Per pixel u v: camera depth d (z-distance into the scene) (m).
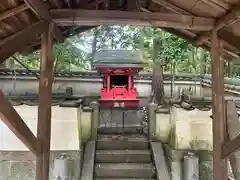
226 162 3.49
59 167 4.77
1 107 2.50
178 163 5.38
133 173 5.46
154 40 7.76
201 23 3.64
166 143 6.16
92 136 6.21
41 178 3.26
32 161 5.04
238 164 3.96
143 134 6.95
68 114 5.20
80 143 5.40
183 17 3.65
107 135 6.83
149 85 9.38
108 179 5.36
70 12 3.53
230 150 3.27
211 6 3.29
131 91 7.04
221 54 3.62
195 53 8.55
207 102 6.06
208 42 4.48
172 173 5.36
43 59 3.41
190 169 5.04
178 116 5.47
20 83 8.61
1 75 8.52
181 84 9.56
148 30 8.45
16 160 5.04
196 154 5.40
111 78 7.12
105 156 5.80
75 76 9.13
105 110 7.93
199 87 9.49
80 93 9.15
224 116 3.71
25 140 2.92
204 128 5.45
